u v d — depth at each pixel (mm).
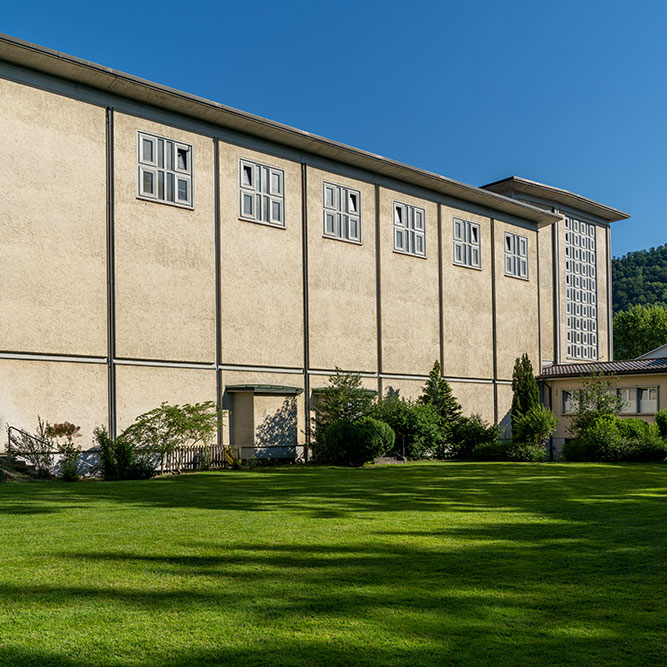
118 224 24797
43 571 7551
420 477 20578
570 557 8383
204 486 17797
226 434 27547
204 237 27125
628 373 37281
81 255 23828
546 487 17297
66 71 23516
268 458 27781
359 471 23484
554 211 47781
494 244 39625
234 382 27750
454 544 9203
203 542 9258
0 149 22281
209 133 27641
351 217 32562
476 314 38156
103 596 6570
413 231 35312
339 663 4969
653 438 29234
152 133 25969
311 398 30219
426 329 35375
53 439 22625
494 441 33188
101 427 23938
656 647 5312
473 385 37625
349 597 6555
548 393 40969
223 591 6754
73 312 23531
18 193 22562
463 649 5242
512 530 10391
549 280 46781
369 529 10430
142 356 25094
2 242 22125
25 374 22438
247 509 12906
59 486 17734
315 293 30703
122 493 15930
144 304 25266
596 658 5094
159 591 6746
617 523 11125
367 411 29109
